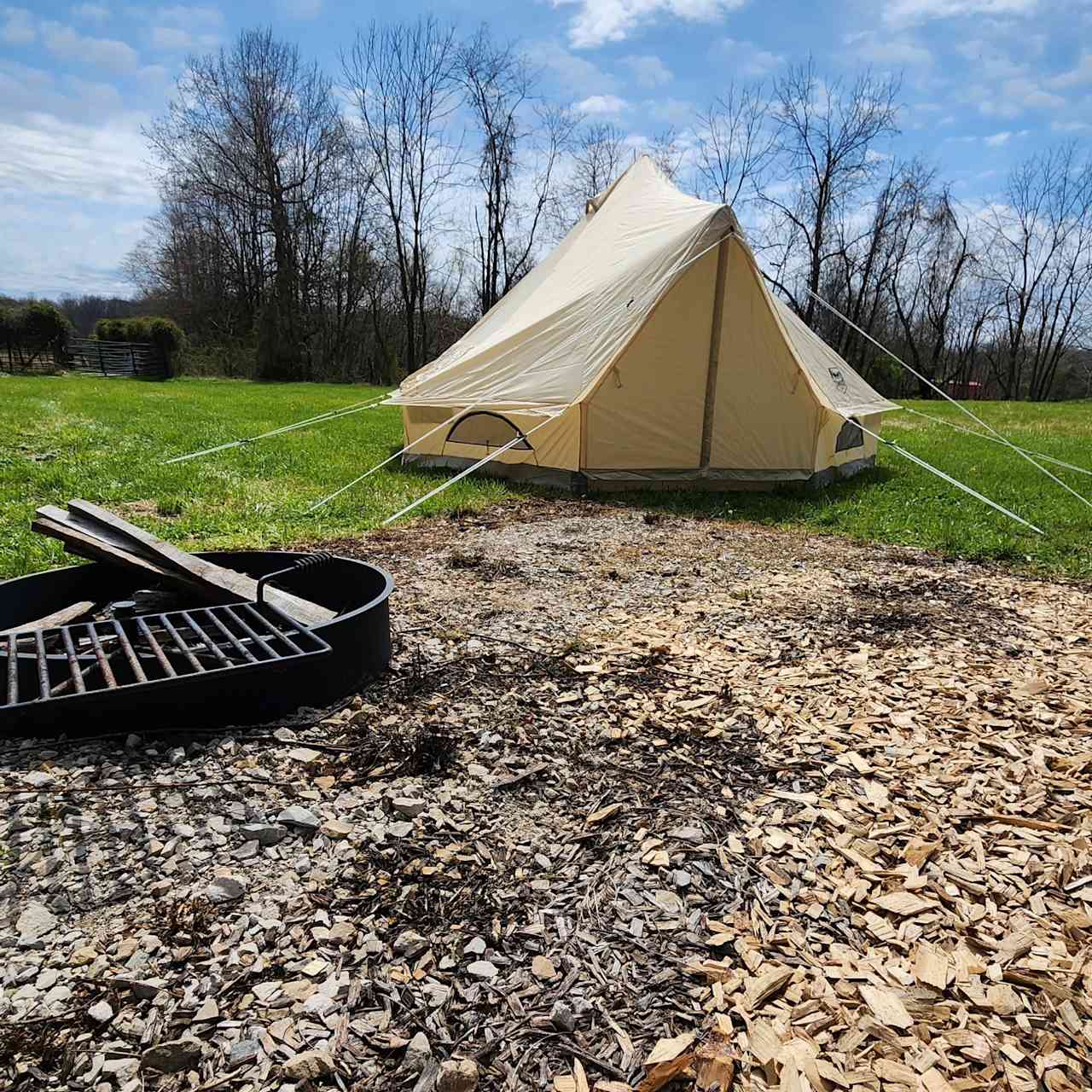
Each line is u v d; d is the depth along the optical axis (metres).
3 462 8.77
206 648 3.17
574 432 8.63
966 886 2.26
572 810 2.57
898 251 38.03
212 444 11.02
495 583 5.15
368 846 2.31
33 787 2.44
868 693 3.56
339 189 37.91
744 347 8.96
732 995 1.84
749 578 5.53
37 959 1.82
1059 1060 1.70
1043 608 5.03
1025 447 14.11
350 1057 1.63
